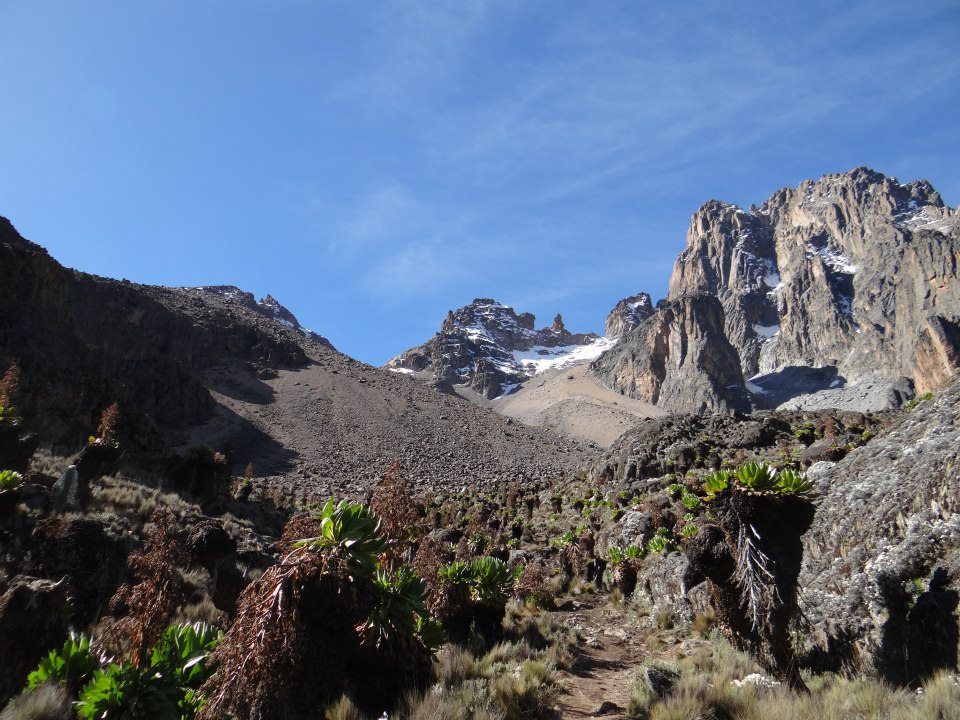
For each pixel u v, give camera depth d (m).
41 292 52.81
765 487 8.66
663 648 12.20
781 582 8.20
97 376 37.97
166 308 140.75
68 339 52.00
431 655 9.38
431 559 12.65
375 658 8.40
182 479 24.34
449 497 53.91
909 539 8.79
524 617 15.22
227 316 164.50
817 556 10.98
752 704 7.35
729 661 9.51
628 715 8.18
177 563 7.60
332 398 133.38
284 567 6.39
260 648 5.83
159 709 5.80
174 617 10.56
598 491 43.59
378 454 102.62
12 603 7.48
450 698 8.09
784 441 41.22
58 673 6.60
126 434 28.80
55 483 15.12
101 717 5.72
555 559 23.66
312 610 6.38
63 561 11.34
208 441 90.00
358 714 7.32
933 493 9.02
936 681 6.68
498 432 139.25
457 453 112.94
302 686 6.02
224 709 5.69
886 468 11.06
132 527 14.16
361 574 6.88
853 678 8.26
